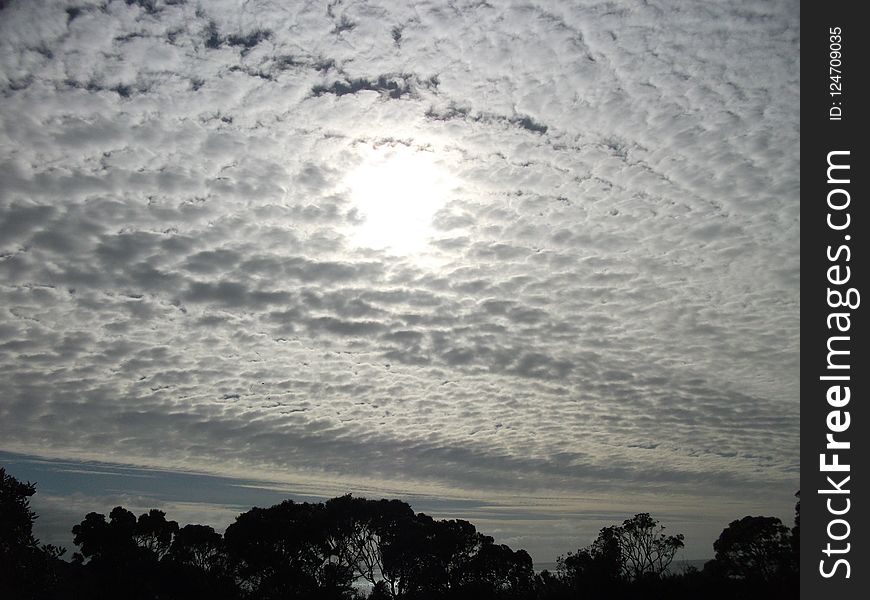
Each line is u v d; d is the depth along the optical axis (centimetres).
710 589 4169
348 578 5753
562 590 4806
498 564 5900
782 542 4222
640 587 4406
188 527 5794
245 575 5669
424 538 5844
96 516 5384
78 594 4922
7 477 2658
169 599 5306
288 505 5894
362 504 6019
